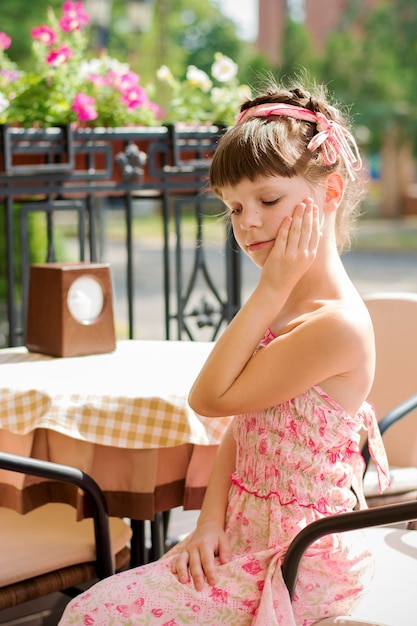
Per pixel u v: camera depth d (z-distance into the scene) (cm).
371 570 175
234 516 174
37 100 339
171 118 389
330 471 170
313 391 168
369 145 2331
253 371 168
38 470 197
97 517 208
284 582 161
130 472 216
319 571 167
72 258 791
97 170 361
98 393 213
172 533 353
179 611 163
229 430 189
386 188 2503
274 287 169
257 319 169
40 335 263
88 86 355
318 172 171
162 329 891
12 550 211
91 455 214
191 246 1578
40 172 331
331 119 179
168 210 368
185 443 213
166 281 373
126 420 210
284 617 159
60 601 298
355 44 2289
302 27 2588
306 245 167
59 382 225
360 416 178
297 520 167
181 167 362
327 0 2880
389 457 277
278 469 169
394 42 2258
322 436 168
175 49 2589
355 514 155
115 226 2242
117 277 1302
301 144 171
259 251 173
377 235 2072
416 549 204
